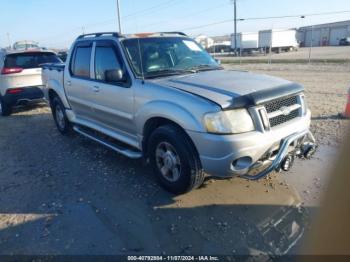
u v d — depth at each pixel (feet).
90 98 16.72
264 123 10.94
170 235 10.39
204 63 15.78
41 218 11.72
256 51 182.19
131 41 14.89
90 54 16.61
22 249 10.06
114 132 16.20
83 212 11.96
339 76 51.21
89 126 18.16
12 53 28.30
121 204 12.41
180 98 11.40
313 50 172.24
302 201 11.98
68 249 9.95
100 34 16.55
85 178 14.87
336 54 121.70
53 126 24.91
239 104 10.61
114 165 16.22
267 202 12.05
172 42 15.87
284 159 11.75
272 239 9.96
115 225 11.05
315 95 33.12
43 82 22.89
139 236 10.41
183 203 12.23
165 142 12.25
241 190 13.01
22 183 14.73
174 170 12.25
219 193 12.84
